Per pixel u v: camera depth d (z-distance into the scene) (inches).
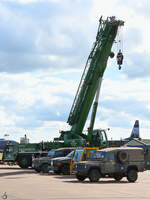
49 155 1528.1
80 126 1798.7
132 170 1098.7
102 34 1769.2
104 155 1078.4
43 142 1926.7
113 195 736.3
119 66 1706.4
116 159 1087.0
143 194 761.0
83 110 1784.0
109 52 1772.9
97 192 787.4
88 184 988.6
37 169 1518.2
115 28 1764.3
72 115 1803.6
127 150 1096.8
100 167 1071.0
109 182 1072.2
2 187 895.1
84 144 1760.6
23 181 1084.5
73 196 714.2
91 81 1770.4
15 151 1932.8
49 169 1409.9
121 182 1080.2
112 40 1766.7
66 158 1382.9
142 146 2480.3
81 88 1787.6
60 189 846.5
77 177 1109.7
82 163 1071.0
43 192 781.9
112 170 1075.9
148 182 1098.7
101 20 1785.2
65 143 1820.9
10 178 1208.2
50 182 1050.1
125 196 722.8
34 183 1013.8
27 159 1870.1
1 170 1689.2
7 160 1941.4
